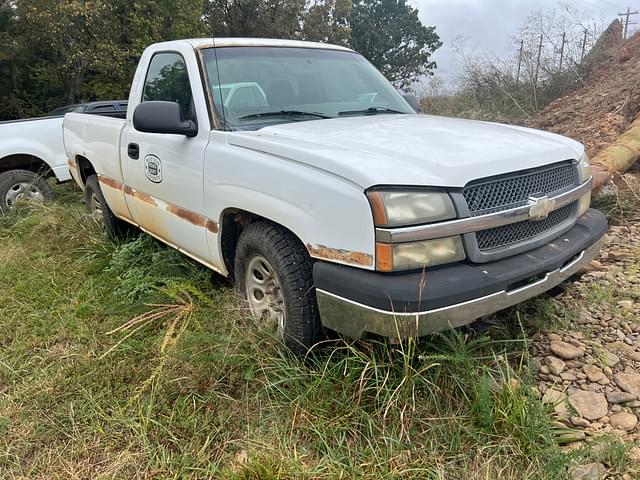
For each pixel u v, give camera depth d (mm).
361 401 2451
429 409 2387
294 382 2576
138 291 3766
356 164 2350
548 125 8477
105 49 19938
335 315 2420
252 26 27656
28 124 6559
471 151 2572
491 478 2055
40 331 3408
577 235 2910
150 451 2328
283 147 2684
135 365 2961
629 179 5555
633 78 8195
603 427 2326
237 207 2953
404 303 2180
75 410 2637
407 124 3170
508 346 2832
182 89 3551
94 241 4898
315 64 3902
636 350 2857
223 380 2738
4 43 20297
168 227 3775
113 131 4340
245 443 2344
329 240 2404
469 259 2365
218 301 3395
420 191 2262
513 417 2225
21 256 4758
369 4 47719
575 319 3135
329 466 2139
